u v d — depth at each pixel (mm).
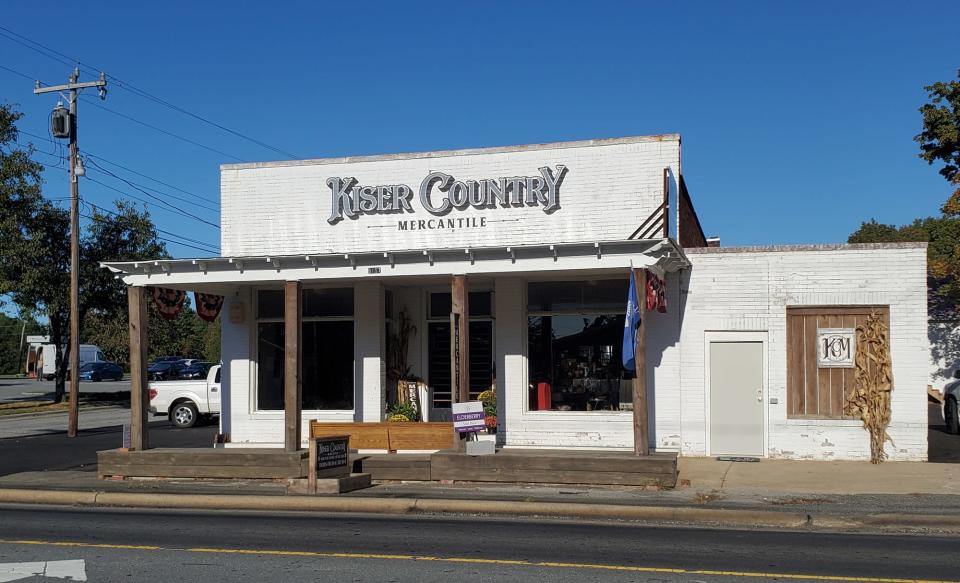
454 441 15289
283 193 18891
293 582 8258
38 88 27625
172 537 10758
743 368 16672
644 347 14445
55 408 36875
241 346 19141
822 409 16328
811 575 8414
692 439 16766
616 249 14719
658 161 16953
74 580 8453
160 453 16219
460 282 15578
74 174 27391
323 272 16172
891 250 16094
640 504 12562
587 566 8852
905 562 9023
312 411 18656
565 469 14359
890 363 15992
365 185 18500
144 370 16828
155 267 16625
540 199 17438
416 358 18984
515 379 17500
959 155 28516
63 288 35656
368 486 14695
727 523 11703
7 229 33969
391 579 8344
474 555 9453
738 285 16703
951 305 32312
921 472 14836
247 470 15828
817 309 16391
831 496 12961
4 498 14820
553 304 17609
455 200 17875
